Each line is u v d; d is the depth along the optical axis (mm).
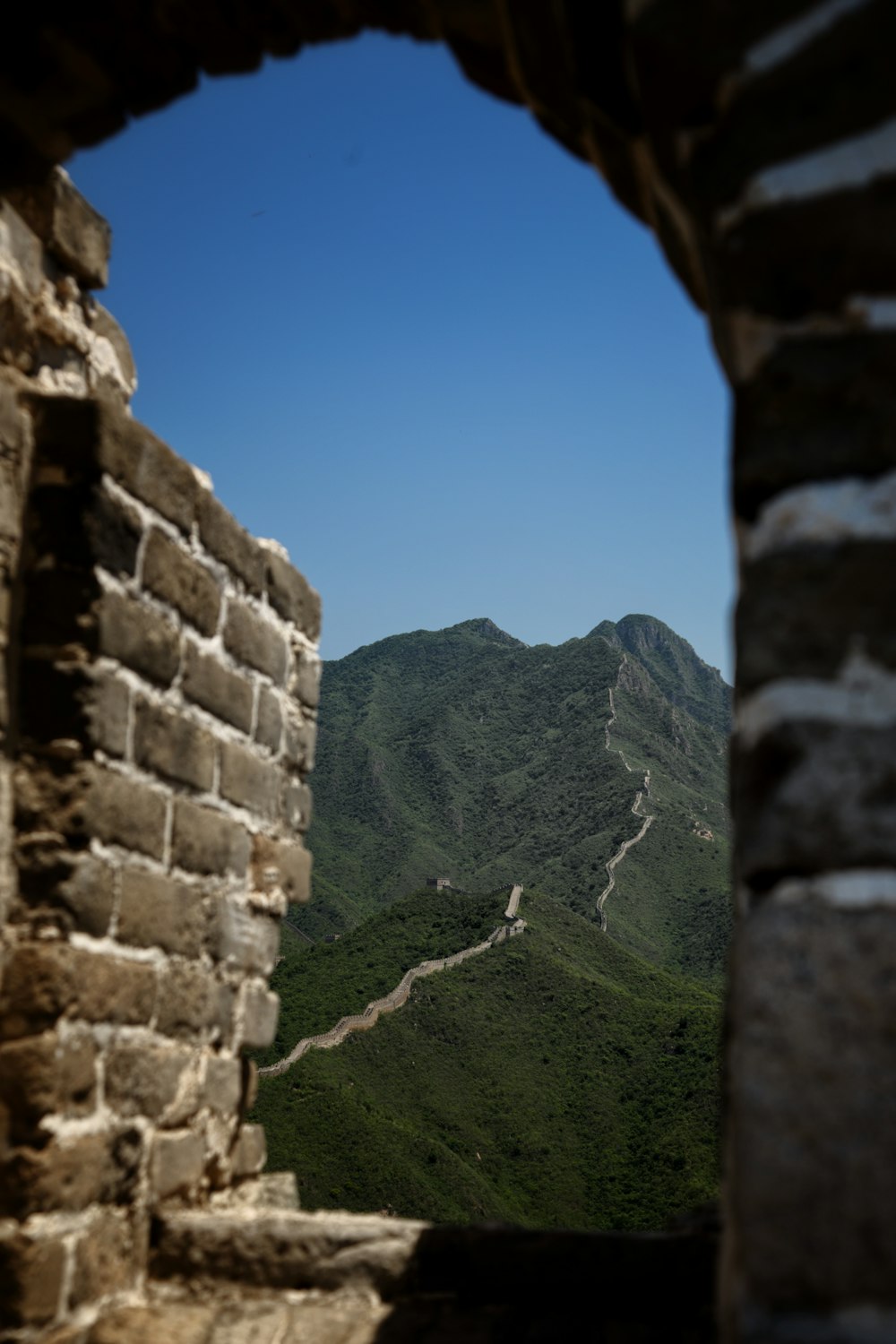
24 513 3248
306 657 4754
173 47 2764
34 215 3406
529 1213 42750
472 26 2387
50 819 3125
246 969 4113
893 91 1649
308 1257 3227
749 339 1666
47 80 2842
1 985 3004
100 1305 3088
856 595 1565
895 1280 1389
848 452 1603
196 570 3824
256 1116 43812
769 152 1676
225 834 3975
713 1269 3016
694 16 1710
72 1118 3033
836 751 1527
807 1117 1439
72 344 3619
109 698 3279
